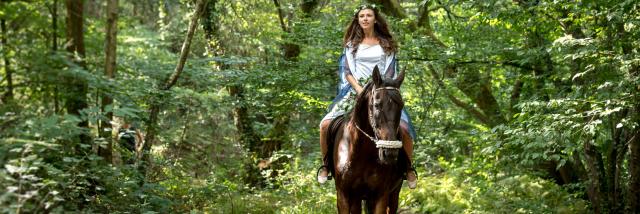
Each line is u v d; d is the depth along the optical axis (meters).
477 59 9.49
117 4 6.32
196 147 11.84
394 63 5.76
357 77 5.70
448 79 9.98
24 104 5.12
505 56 9.45
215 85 9.38
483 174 9.19
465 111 12.42
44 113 5.30
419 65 9.45
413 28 10.18
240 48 12.81
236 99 9.97
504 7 7.52
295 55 12.45
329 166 5.92
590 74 6.78
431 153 12.45
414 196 10.70
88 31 6.06
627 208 7.82
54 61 4.96
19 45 4.84
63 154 5.35
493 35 9.59
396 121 4.79
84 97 5.63
